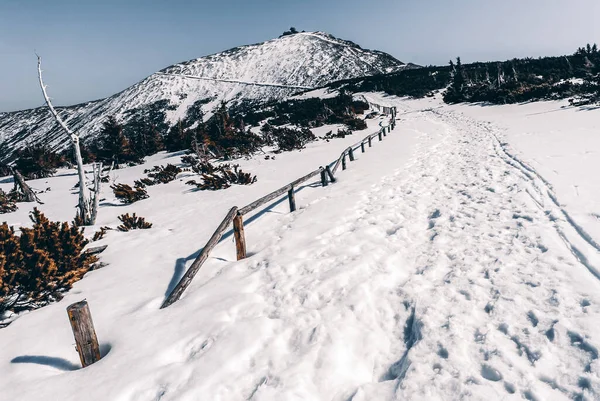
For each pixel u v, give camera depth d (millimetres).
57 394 2723
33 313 4113
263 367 2879
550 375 2377
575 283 3387
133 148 28016
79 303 3051
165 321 3674
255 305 3865
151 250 6148
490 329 2947
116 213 10188
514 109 24172
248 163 17156
